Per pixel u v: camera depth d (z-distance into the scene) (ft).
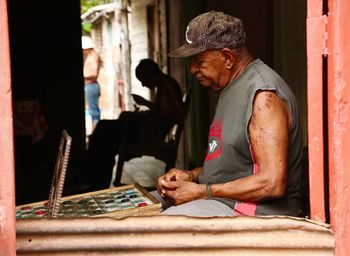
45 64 18.88
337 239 4.66
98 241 4.69
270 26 13.21
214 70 6.42
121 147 15.92
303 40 12.38
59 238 4.65
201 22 6.34
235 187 5.90
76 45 19.04
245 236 4.75
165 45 24.22
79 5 18.83
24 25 18.47
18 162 17.15
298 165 6.35
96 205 6.60
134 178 18.85
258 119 5.81
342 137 4.54
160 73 15.97
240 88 6.21
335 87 4.50
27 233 4.59
